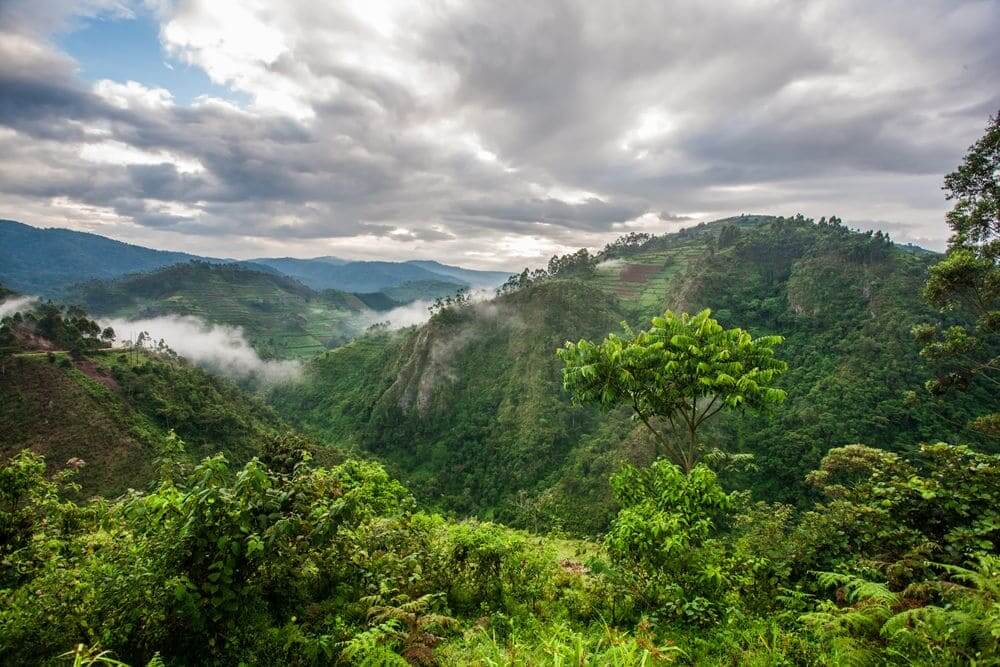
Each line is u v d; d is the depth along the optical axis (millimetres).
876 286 104312
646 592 6363
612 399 10633
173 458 5301
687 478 8070
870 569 5879
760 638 4836
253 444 77562
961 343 18188
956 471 6926
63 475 6516
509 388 126750
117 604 4059
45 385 72000
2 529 5359
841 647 4184
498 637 5484
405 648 4480
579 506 60594
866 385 76688
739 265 139750
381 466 9062
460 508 92750
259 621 4336
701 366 9570
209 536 4137
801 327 108812
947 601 4691
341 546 5859
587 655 3869
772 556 6734
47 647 3865
